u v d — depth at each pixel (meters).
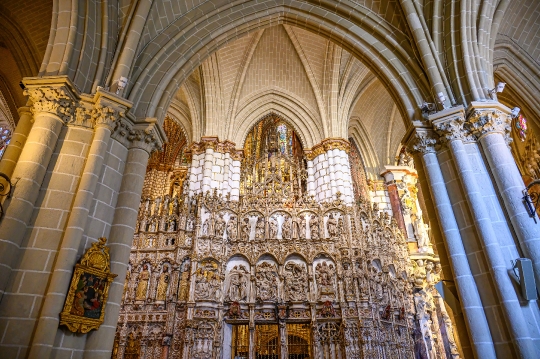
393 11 10.73
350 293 14.11
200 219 15.48
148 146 9.02
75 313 6.45
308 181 19.08
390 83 10.38
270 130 21.77
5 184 6.68
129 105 8.30
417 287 17.73
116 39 9.18
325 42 18.75
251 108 20.72
